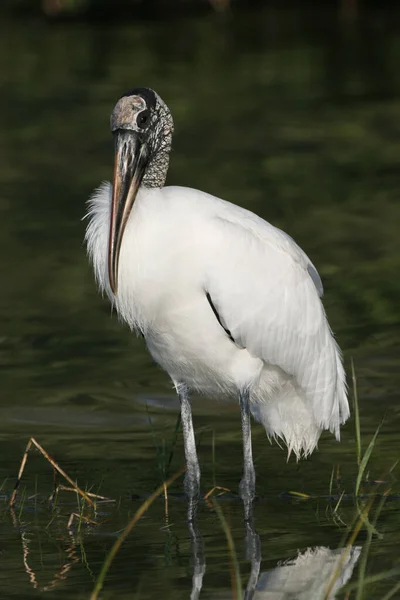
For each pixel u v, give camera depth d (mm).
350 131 28234
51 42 43094
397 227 19875
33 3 52312
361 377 13312
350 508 9828
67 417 12320
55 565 8641
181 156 25859
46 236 19703
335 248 18672
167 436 11805
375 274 17312
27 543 9117
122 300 10195
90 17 49844
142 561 8703
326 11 50031
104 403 12758
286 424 11102
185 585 8219
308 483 10523
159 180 10336
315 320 10789
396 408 12336
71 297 16859
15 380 13531
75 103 31797
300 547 8914
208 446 11648
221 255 10086
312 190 22594
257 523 9523
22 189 23094
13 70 37188
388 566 8469
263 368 10781
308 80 34969
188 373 10680
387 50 39656
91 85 34312
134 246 9938
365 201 21672
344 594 8023
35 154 26266
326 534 9203
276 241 10555
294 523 9492
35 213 21203
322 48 40594
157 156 10266
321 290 11352
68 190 22859
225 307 10172
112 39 43625
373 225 20000
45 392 13094
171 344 10445
